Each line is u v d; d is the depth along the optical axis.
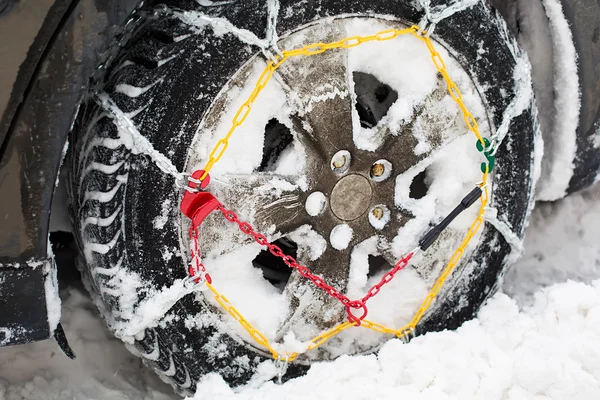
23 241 1.08
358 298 1.31
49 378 1.34
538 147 1.40
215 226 1.20
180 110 1.15
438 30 1.25
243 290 1.25
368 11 1.21
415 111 1.27
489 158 1.33
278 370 1.29
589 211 1.69
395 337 1.37
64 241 1.46
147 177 1.15
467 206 1.32
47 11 1.02
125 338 1.22
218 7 1.15
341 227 1.27
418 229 1.32
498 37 1.30
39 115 1.05
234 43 1.15
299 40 1.18
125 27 1.13
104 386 1.36
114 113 1.14
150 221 1.17
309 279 1.28
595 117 1.46
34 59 1.03
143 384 1.39
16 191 1.06
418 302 1.36
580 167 1.50
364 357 1.29
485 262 1.41
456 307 1.40
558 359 1.27
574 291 1.37
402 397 1.24
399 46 1.25
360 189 1.26
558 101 1.45
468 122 1.31
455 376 1.27
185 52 1.14
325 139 1.22
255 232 1.22
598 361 1.27
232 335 1.26
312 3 1.17
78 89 1.06
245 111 1.18
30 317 1.11
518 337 1.33
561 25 1.39
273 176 1.21
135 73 1.15
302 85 1.20
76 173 1.19
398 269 1.30
